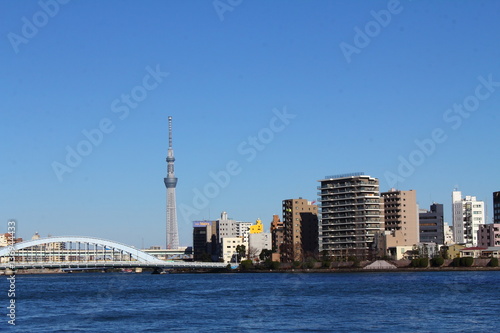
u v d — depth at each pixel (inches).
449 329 3907.5
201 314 4845.0
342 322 4256.9
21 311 5221.5
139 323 4387.3
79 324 4372.5
